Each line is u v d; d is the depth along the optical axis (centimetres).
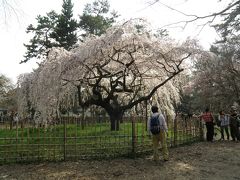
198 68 1919
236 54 3009
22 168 1002
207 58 1573
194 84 3444
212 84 3434
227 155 1276
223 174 959
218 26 826
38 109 1498
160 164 1069
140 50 1568
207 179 896
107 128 1202
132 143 1183
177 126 1491
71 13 3834
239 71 3173
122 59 1625
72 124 1138
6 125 1135
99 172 953
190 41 1531
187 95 4012
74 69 1516
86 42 1573
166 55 1538
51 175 921
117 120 1296
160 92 1920
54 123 1314
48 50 1667
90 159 1113
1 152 1065
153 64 1639
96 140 1145
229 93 3366
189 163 1101
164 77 1812
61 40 3697
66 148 1106
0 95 4131
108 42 1426
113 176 915
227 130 1847
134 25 1509
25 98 1714
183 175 936
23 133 1098
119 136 1175
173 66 1634
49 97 1510
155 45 1526
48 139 1101
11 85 4366
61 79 1515
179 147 1448
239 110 3362
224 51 2992
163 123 1117
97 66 1568
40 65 1628
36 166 1024
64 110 2023
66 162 1074
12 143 1077
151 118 1123
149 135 1255
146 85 1886
